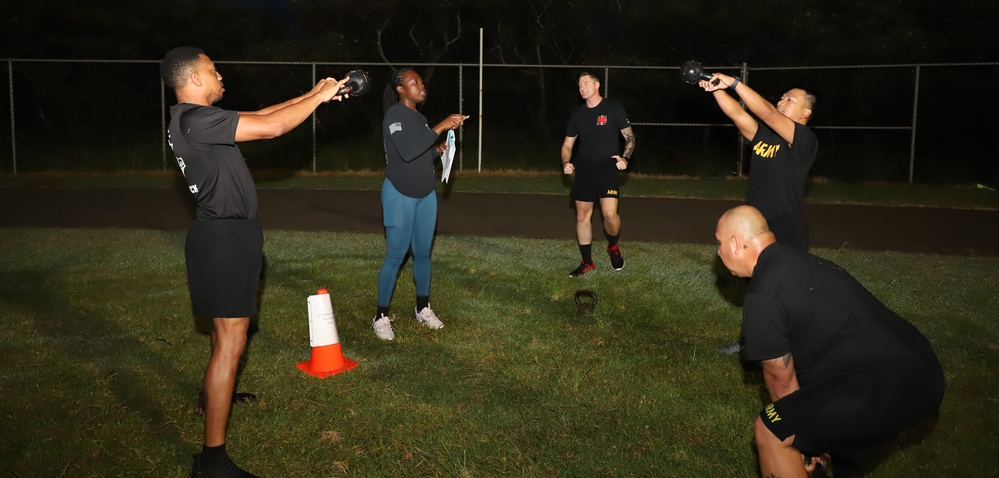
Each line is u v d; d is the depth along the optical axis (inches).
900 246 366.6
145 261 318.7
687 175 639.8
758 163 194.1
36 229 387.5
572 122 294.4
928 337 228.5
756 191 194.2
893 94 728.3
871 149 652.1
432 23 850.1
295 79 756.6
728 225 127.6
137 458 155.7
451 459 155.9
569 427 171.5
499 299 266.8
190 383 192.5
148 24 813.2
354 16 827.4
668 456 158.7
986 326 239.1
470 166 649.6
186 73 145.4
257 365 202.8
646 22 799.7
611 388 192.1
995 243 373.7
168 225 408.8
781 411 119.4
